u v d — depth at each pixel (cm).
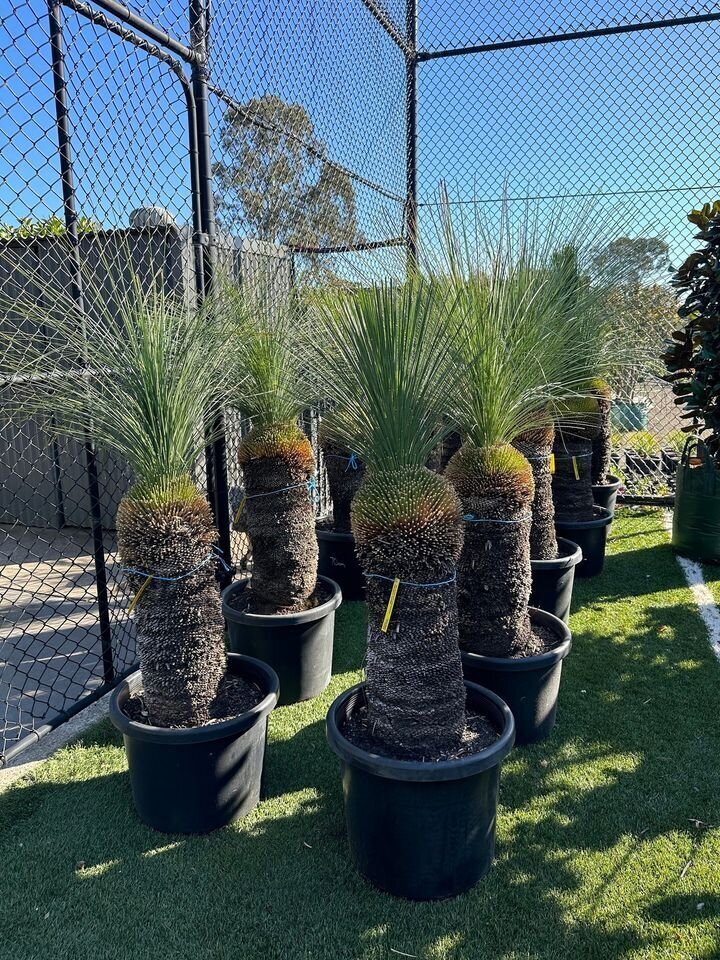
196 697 190
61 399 195
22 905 165
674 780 207
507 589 228
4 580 415
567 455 380
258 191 325
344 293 178
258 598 274
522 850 179
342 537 354
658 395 546
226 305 241
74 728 241
